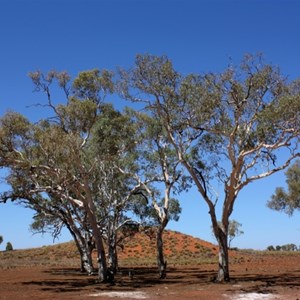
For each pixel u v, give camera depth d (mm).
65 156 26719
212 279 30047
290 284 26562
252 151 25812
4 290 25797
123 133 29891
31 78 27109
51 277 36094
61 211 37906
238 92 25375
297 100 23531
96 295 22859
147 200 37719
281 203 54031
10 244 92562
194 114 26281
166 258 70750
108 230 36625
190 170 27719
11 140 26531
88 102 26688
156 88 25656
